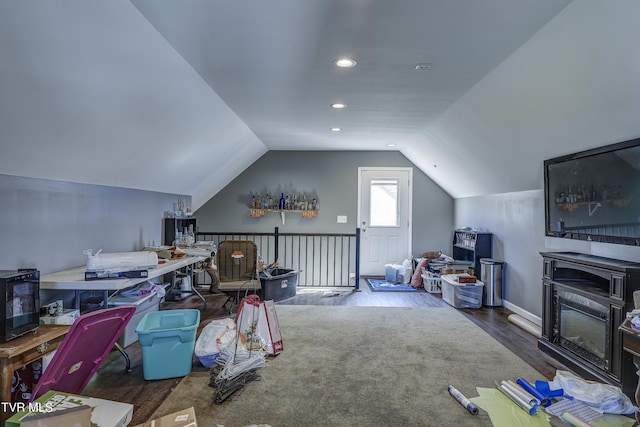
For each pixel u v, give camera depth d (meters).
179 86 3.08
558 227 3.52
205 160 4.98
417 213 6.96
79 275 2.94
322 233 6.81
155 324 3.12
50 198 2.98
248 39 2.49
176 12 2.14
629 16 1.87
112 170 3.52
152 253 3.20
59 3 1.75
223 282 4.67
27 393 2.26
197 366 3.08
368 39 2.48
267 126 5.02
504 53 2.67
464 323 4.25
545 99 2.90
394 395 2.61
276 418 2.32
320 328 4.04
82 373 2.32
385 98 3.76
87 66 2.19
